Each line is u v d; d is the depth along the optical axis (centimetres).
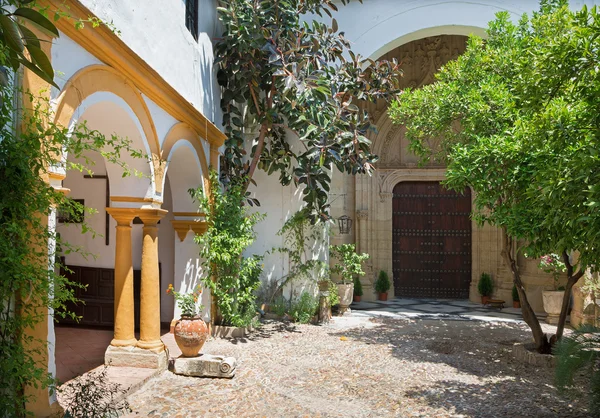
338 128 974
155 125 689
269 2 928
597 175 430
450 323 1177
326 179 1052
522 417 536
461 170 752
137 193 664
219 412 546
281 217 1212
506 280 1530
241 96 1009
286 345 898
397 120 1038
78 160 922
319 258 1212
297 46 912
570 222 463
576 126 486
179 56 788
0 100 321
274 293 1188
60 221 963
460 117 918
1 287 334
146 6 661
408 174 1700
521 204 692
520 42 873
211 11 975
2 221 344
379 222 1689
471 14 1205
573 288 1170
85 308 950
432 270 1716
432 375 709
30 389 403
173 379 661
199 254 918
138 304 962
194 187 891
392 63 1083
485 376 706
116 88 563
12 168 340
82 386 453
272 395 609
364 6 1245
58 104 445
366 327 1109
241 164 1050
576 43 454
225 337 948
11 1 320
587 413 547
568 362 540
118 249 686
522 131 683
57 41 450
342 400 595
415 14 1228
